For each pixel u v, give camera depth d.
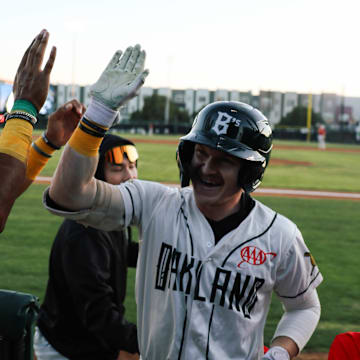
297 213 9.95
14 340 1.90
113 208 1.65
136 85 1.42
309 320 1.84
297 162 25.41
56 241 2.23
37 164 1.68
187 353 1.60
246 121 1.60
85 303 2.08
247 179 1.64
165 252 1.66
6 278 5.18
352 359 1.86
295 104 91.00
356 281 5.64
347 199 12.55
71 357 2.22
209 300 1.62
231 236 1.64
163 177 15.53
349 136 61.09
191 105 93.94
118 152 2.48
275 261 1.68
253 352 1.70
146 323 1.72
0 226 1.37
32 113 1.42
